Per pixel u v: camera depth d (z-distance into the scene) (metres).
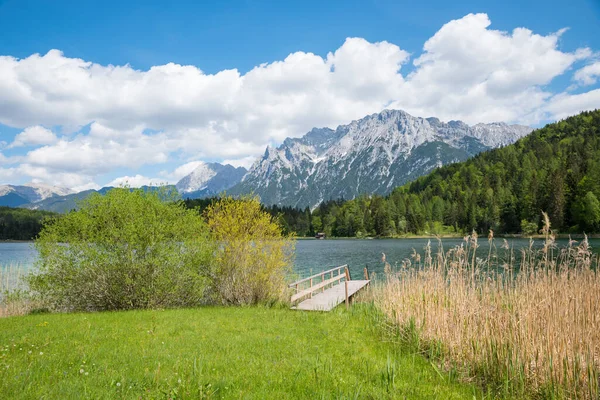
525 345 7.02
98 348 7.64
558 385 6.20
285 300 15.70
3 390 5.00
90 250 14.90
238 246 15.69
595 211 76.00
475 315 8.45
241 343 8.30
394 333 9.75
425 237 125.69
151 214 15.74
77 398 4.77
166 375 5.79
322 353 7.65
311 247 92.12
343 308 14.47
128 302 15.37
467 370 7.14
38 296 16.02
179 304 15.94
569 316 7.29
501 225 99.31
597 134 169.75
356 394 5.02
